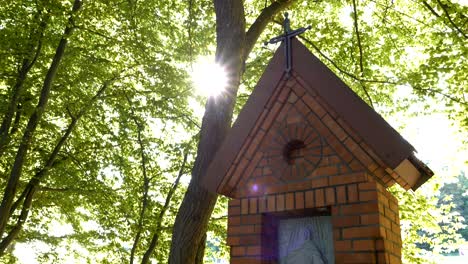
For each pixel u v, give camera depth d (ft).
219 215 46.85
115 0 41.34
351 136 12.03
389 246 11.46
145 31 42.22
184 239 21.85
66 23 39.50
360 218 11.34
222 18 25.39
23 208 40.27
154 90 43.70
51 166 42.52
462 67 29.94
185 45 41.45
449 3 29.48
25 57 38.86
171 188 46.06
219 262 51.19
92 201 43.16
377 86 37.99
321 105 12.62
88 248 46.80
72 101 44.78
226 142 13.60
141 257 47.57
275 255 13.01
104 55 45.80
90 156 45.47
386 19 39.52
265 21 28.84
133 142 46.29
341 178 11.93
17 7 38.29
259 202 12.94
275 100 13.39
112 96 44.42
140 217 42.01
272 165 13.12
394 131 11.37
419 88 32.04
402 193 36.19
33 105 41.04
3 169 45.32
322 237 12.60
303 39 35.35
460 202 127.65
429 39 36.42
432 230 37.55
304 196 12.30
